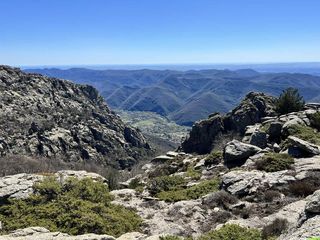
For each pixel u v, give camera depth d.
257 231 16.88
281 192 24.41
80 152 183.00
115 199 28.64
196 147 64.69
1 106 189.88
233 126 64.31
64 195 24.05
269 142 39.69
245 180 26.80
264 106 64.12
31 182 25.42
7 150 156.75
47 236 16.58
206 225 21.59
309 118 43.59
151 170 44.50
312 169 26.91
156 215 24.08
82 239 16.23
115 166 185.12
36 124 186.38
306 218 13.92
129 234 18.12
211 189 28.20
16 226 20.75
